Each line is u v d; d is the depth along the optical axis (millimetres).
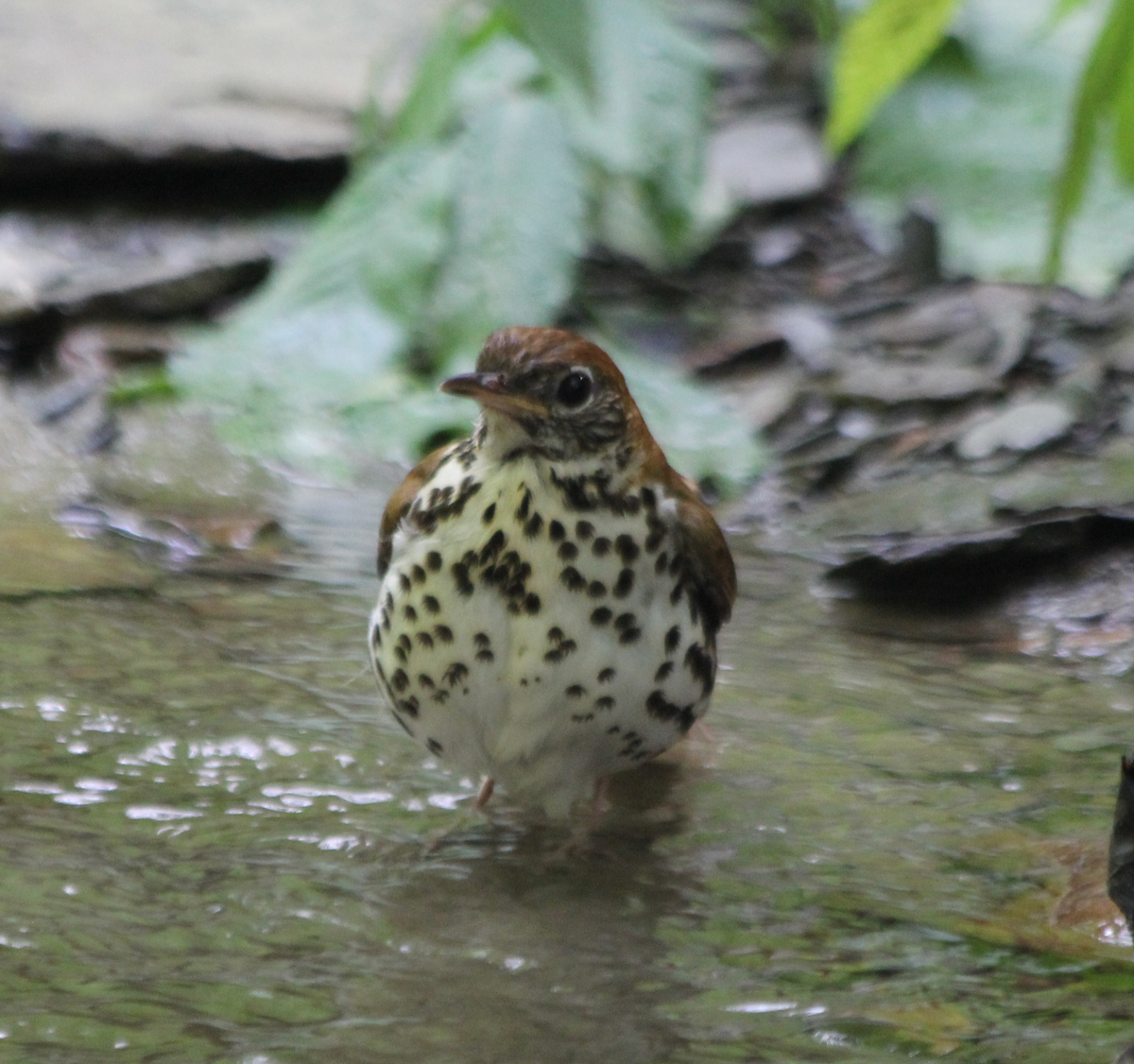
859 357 14547
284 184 17453
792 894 7137
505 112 14289
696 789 8227
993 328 14641
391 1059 5637
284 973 6238
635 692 7234
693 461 12898
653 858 7492
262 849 7332
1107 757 8648
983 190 16094
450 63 14430
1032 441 12625
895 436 13242
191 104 17938
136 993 6008
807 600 11000
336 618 10273
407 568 7156
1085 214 15625
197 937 6484
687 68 14781
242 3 20812
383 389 13695
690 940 6695
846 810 8023
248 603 10445
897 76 8531
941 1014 6082
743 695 9398
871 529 12008
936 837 7711
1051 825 7820
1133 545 11070
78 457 12781
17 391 13898
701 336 15133
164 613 10172
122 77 18422
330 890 6984
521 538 6984
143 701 8844
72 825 7434
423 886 7090
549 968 6402
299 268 14406
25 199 16875
